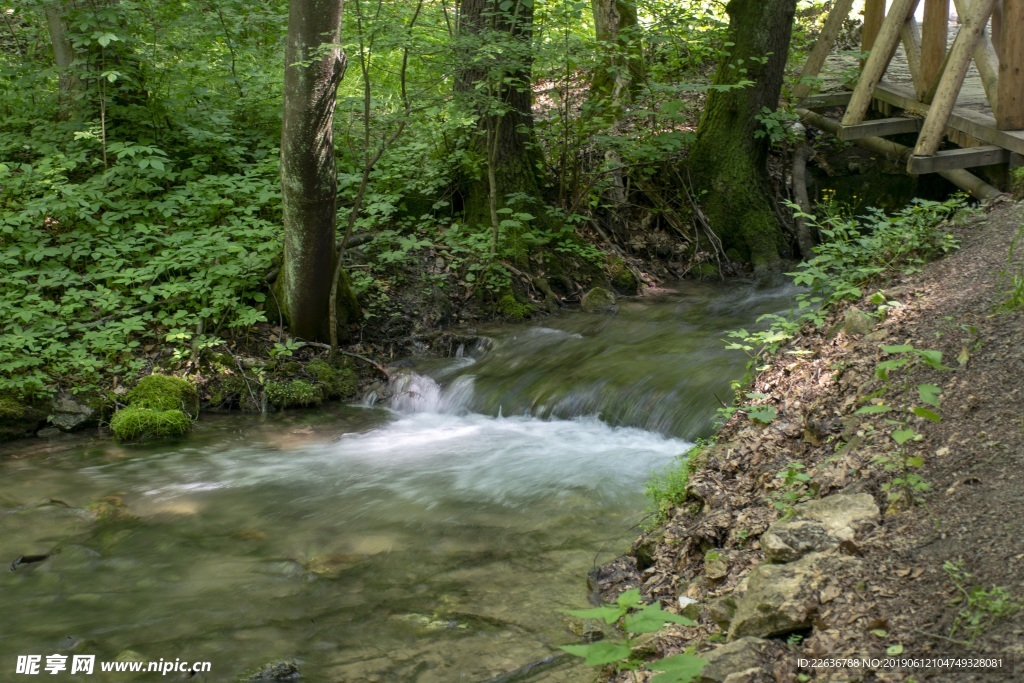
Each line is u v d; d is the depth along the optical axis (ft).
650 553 14.11
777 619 9.71
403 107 29.58
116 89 30.71
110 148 28.17
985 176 30.91
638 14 37.50
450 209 33.81
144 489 19.36
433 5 31.40
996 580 9.13
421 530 16.96
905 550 10.14
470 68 27.55
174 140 31.99
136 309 26.30
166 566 15.67
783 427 15.20
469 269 30.42
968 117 29.43
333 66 22.31
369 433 23.16
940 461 11.85
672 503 14.93
